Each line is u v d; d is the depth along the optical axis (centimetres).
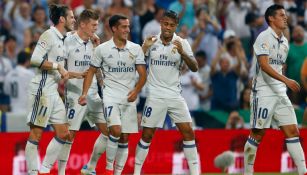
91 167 2391
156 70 2233
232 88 3312
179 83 2253
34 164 2227
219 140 2912
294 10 3769
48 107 2198
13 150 2716
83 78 2281
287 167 2966
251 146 2259
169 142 2853
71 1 3712
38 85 2198
